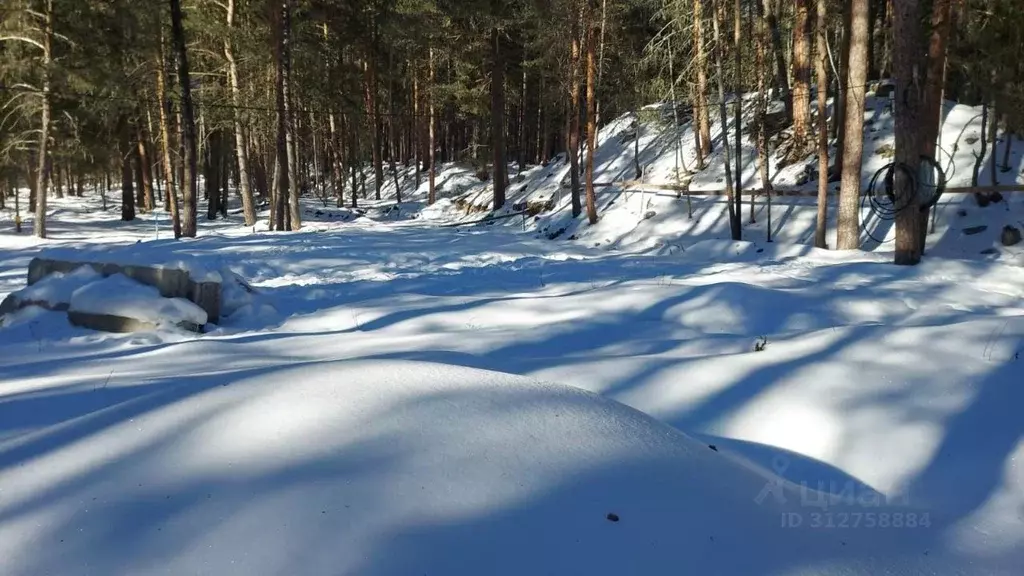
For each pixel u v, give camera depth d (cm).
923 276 1177
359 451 279
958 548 289
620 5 2288
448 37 3078
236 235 2298
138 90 2814
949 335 553
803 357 523
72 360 619
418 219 3369
